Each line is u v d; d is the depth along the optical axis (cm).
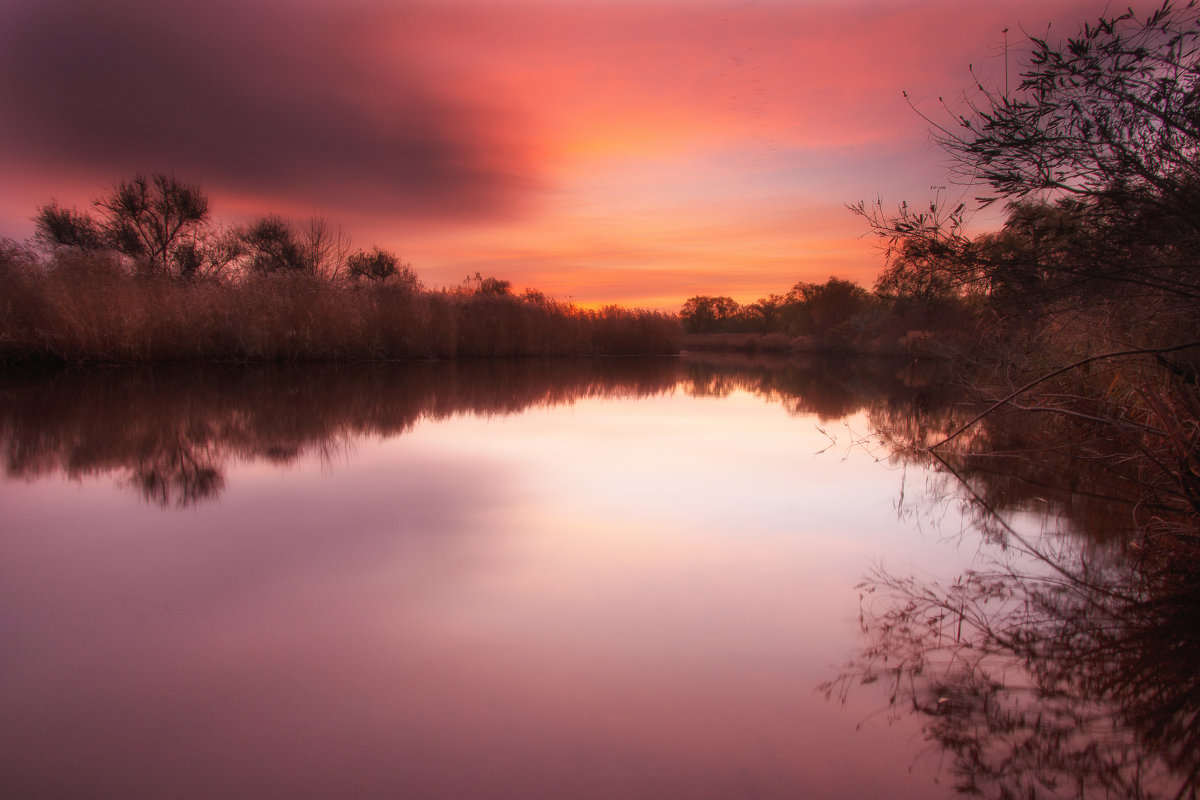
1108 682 168
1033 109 271
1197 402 286
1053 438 520
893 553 269
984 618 206
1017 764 135
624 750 138
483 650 182
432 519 312
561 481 396
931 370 1636
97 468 412
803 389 1110
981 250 316
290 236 1916
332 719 149
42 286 980
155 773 131
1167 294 290
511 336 1842
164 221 1633
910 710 154
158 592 223
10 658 177
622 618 204
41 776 129
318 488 370
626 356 2242
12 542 274
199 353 1152
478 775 130
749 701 157
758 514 327
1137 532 289
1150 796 125
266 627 196
